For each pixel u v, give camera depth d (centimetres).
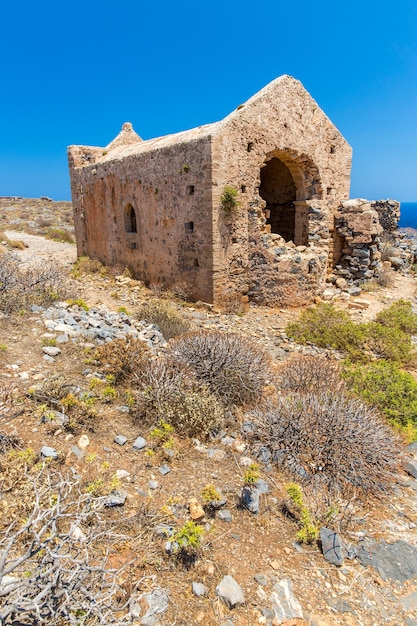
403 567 326
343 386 583
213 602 277
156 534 318
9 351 574
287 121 1179
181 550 307
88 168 1697
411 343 902
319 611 284
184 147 1091
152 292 1250
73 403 448
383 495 413
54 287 956
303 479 419
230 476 410
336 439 444
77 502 258
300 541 344
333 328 897
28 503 305
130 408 486
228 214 1070
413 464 468
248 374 566
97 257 1772
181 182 1128
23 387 477
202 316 1029
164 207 1220
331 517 366
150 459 409
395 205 1934
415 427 542
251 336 905
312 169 1297
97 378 531
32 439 391
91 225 1778
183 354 588
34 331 665
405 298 1298
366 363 771
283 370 624
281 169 1548
